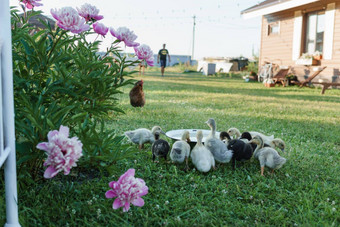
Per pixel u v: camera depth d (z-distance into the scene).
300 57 17.95
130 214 2.53
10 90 1.96
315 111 8.59
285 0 16.47
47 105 2.99
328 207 2.78
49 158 1.93
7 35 1.91
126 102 8.62
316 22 17.39
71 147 1.95
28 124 2.55
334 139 5.46
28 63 2.94
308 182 3.44
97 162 3.09
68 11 2.42
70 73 2.96
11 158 2.02
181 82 17.89
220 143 3.79
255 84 18.86
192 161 3.65
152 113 7.19
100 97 3.26
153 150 3.87
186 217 2.59
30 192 2.70
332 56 16.14
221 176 3.57
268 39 20.86
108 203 2.69
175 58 45.06
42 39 2.71
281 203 2.95
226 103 9.67
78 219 2.38
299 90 15.27
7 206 2.06
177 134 4.70
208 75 27.64
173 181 3.29
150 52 3.26
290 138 5.50
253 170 3.82
